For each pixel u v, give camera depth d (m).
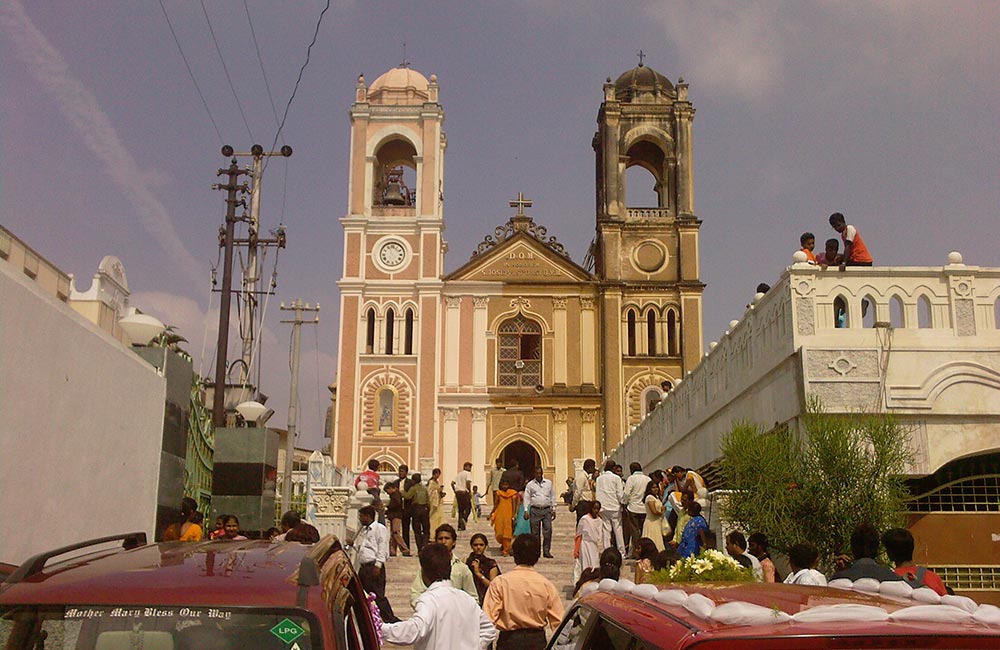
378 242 45.12
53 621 3.74
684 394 23.78
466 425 43.62
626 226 45.44
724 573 7.71
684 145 46.09
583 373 44.34
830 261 15.05
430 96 46.38
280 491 36.47
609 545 15.75
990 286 14.38
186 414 14.84
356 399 43.41
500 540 20.67
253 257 28.56
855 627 3.23
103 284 22.66
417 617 6.87
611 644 4.40
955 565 13.60
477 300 44.91
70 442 10.77
